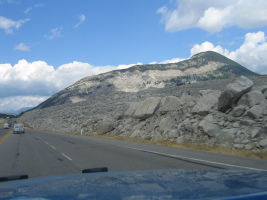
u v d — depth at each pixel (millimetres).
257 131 16797
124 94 93250
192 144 19438
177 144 20484
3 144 25078
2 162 13820
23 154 16906
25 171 11164
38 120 91562
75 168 11570
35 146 22203
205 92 28188
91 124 43906
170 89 79438
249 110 18875
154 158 13820
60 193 2855
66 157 15055
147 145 21094
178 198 2453
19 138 33625
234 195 2443
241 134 17531
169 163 12125
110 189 2980
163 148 18641
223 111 21406
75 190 3000
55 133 47719
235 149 16328
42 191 3012
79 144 22922
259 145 15617
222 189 2727
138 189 2932
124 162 12766
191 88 70875
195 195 2529
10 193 3002
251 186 2812
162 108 28828
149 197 2531
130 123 32531
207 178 3486
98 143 23609
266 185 2854
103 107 69250
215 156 14297
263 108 18844
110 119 37469
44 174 10453
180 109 26906
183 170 4488
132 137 27828
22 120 125750
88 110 71000
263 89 21109
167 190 2830
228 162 12242
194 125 21719
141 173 4277
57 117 77000
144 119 31281
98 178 3918
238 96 20453
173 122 25266
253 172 3871
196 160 12914
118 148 19078
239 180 3191
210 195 2492
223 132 18047
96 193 2783
